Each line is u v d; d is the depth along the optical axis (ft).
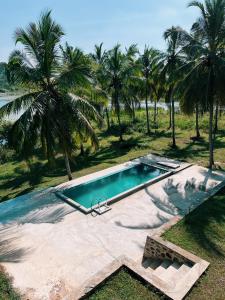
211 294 19.63
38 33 39.55
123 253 28.71
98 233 32.63
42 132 42.06
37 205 41.73
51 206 40.96
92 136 44.37
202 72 47.09
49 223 35.65
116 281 21.29
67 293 22.89
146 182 46.16
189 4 45.29
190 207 34.91
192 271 21.56
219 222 30.35
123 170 55.67
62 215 37.73
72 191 47.14
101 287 20.79
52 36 39.22
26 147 40.57
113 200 40.40
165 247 25.12
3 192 53.31
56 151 44.47
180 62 66.85
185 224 30.35
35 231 33.81
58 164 66.95
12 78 40.16
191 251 25.12
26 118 39.65
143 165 58.29
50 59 40.75
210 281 20.83
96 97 48.75
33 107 40.29
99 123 47.42
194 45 46.85
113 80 78.23
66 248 29.89
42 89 43.62
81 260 27.73
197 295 19.58
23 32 39.11
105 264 27.02
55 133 42.22
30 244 30.96
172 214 35.96
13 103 40.68
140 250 29.12
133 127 101.76
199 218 31.53
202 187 43.83
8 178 62.64
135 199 41.16
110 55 76.74
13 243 31.30
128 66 77.15
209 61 46.83
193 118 109.40
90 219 36.09
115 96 79.71
